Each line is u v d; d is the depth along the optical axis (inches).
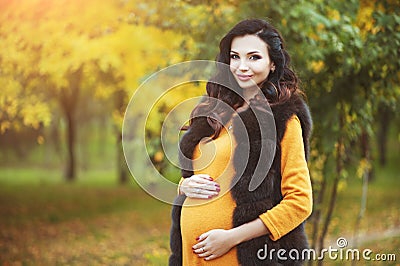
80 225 577.0
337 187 269.6
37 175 1344.7
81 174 1416.1
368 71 242.1
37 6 275.6
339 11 248.2
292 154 116.5
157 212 686.5
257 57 120.0
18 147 1370.6
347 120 251.1
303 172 116.2
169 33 282.2
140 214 668.7
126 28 298.8
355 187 856.3
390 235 382.0
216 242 116.8
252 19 123.3
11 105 329.1
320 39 241.0
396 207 612.1
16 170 1485.0
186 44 262.7
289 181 116.0
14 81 320.2
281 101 119.3
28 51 300.8
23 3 273.7
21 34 287.1
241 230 116.2
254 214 116.3
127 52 313.6
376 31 241.0
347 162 281.7
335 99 246.2
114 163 1619.1
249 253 116.8
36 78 337.4
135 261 372.5
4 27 281.1
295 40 241.0
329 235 370.6
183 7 257.9
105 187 1024.2
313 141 252.4
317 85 246.7
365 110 252.4
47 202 790.5
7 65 305.7
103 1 279.4
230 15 250.4
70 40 301.0
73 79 387.2
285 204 114.9
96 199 833.5
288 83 124.6
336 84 246.2
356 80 245.6
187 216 123.2
